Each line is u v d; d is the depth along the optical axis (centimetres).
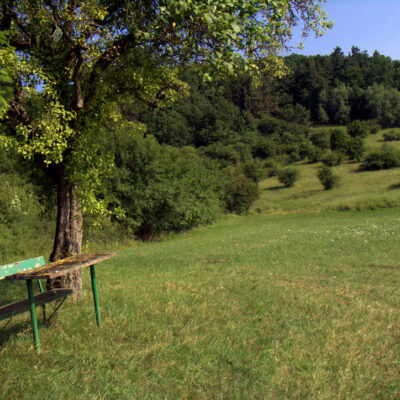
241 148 9619
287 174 6894
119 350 496
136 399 381
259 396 381
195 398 383
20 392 395
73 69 744
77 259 554
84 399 381
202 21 643
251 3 656
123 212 838
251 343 516
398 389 394
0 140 640
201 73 723
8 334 573
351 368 439
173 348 498
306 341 521
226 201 5097
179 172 3769
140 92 858
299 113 13838
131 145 3381
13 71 614
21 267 666
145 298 777
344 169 7525
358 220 3212
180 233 3791
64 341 527
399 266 1208
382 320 620
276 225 3400
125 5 735
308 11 852
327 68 17138
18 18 720
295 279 1061
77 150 750
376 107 14050
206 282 1030
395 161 6950
